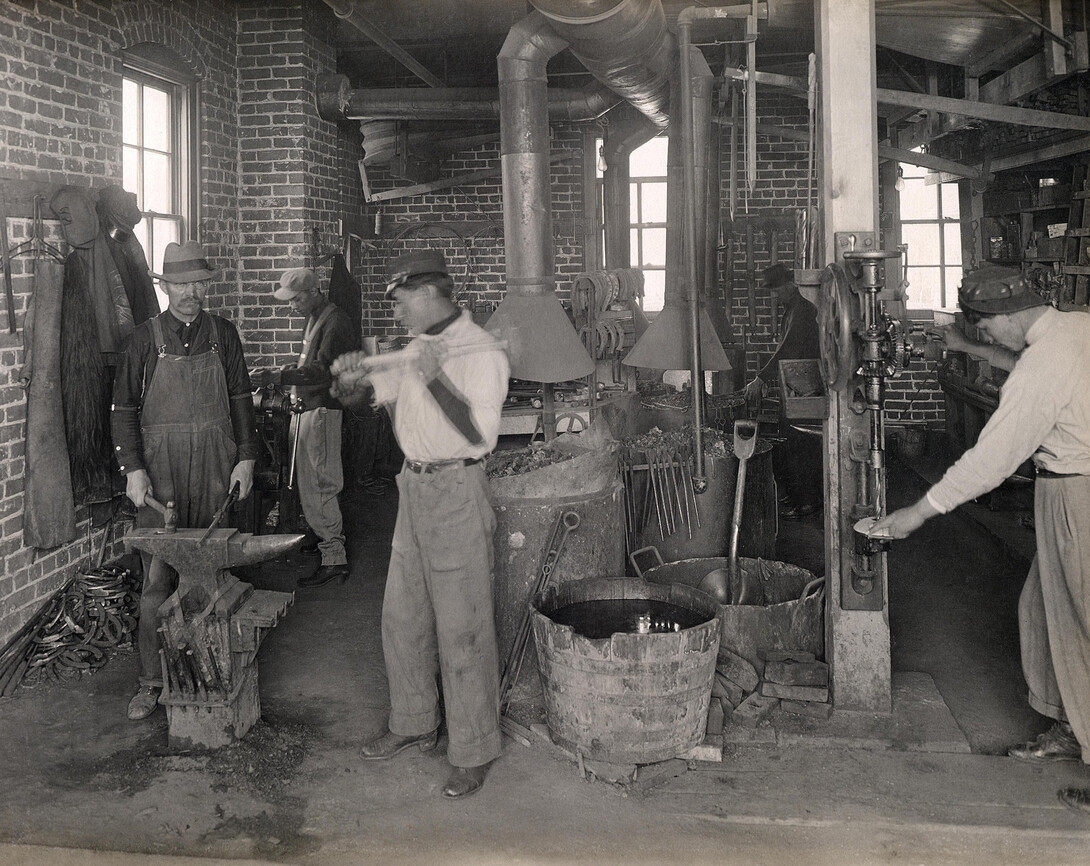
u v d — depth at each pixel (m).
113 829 3.04
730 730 3.61
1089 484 3.12
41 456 4.53
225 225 7.16
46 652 4.39
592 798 3.19
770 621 3.96
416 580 3.38
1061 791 3.13
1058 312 3.17
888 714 3.69
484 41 8.58
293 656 4.53
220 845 2.94
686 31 4.44
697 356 4.28
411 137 9.29
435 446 3.22
